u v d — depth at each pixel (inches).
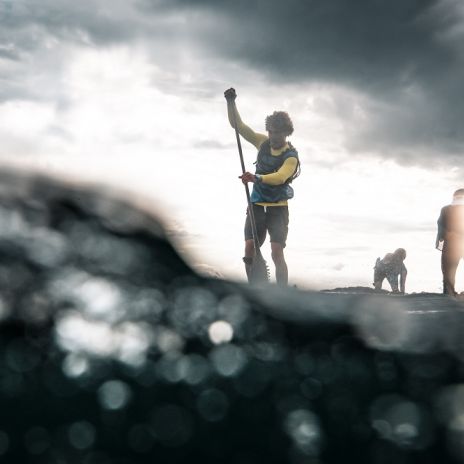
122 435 44.7
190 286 73.0
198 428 46.8
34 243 69.2
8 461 40.2
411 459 43.1
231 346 66.4
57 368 57.9
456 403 53.9
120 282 69.9
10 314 64.6
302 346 68.9
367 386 58.4
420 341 75.4
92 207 73.6
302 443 44.8
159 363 60.6
